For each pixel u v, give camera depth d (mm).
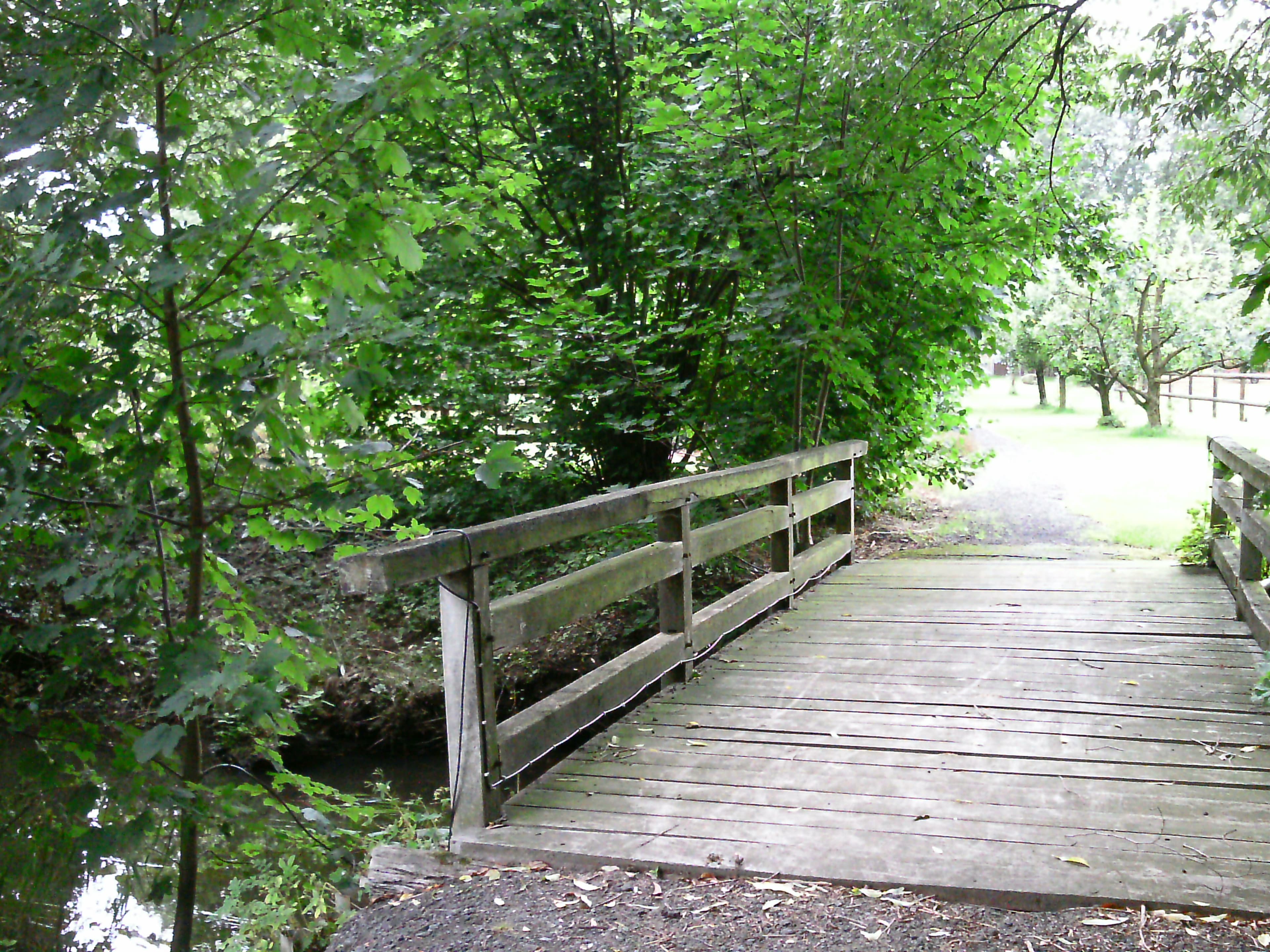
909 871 3092
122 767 2754
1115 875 3023
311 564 9062
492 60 8523
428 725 7879
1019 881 2994
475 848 3424
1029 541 10125
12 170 2512
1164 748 4164
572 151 9086
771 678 5332
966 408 11133
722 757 4199
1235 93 7852
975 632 6152
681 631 5305
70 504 2725
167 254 2611
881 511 11891
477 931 2900
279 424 2660
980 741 4293
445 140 8867
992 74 7250
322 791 3281
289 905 4160
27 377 2480
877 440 9711
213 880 4938
